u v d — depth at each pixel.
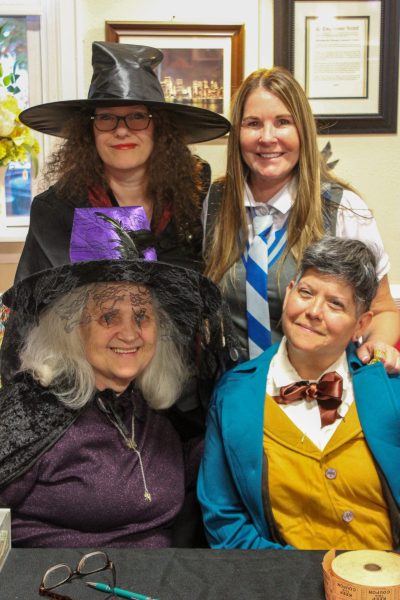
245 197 1.99
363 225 1.97
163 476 1.67
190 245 2.14
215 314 1.71
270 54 2.66
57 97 2.67
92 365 1.62
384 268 1.99
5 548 1.29
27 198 2.71
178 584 1.21
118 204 2.15
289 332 1.52
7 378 1.71
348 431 1.52
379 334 1.95
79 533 1.58
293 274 1.92
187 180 2.15
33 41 2.66
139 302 1.61
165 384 1.72
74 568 1.25
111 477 1.59
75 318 1.60
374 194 2.75
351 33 2.63
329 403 1.53
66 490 1.57
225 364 1.78
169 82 2.66
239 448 1.55
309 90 2.66
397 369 1.59
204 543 1.70
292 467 1.52
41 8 2.62
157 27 2.63
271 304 1.95
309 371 1.55
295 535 1.52
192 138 2.27
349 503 1.51
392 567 1.13
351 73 2.65
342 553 1.17
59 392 1.61
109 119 2.04
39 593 1.18
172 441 1.73
